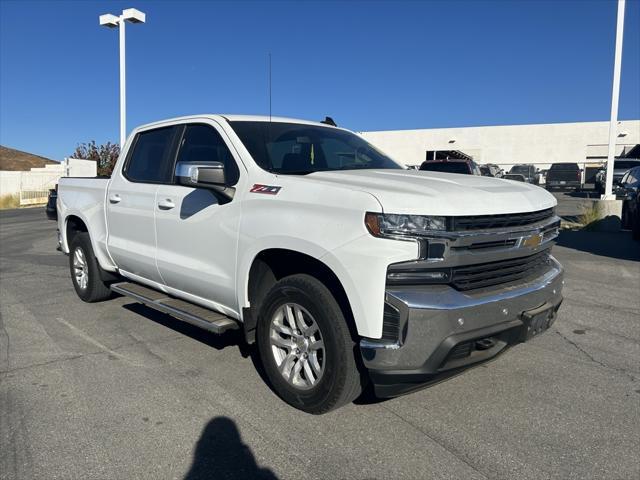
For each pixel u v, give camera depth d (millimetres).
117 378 4375
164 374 4449
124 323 5867
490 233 3367
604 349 4980
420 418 3676
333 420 3654
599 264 8891
